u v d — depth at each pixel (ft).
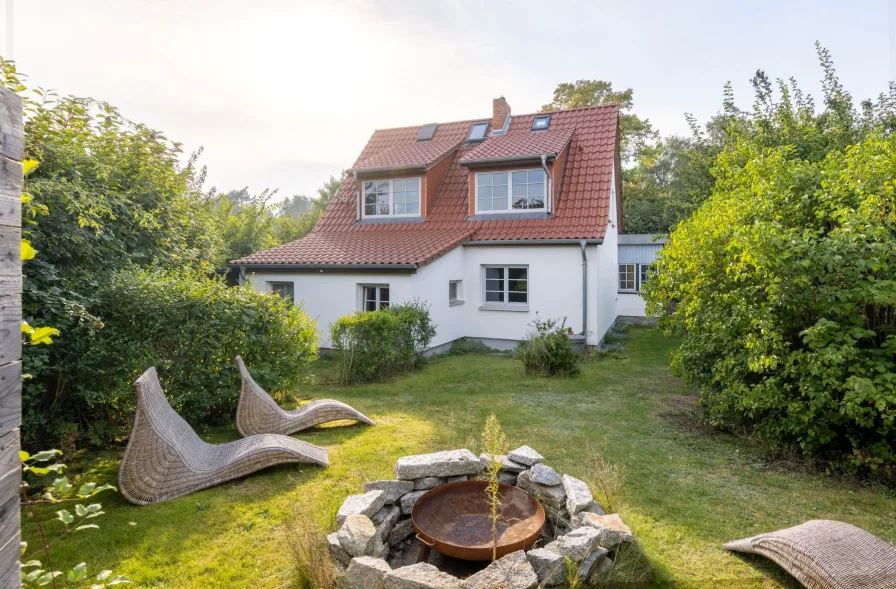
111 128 28.48
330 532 13.15
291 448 17.98
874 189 18.52
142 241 27.53
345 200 60.03
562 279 45.62
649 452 20.15
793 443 19.60
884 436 17.12
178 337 21.50
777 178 21.66
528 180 49.19
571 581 10.40
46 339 7.07
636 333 58.49
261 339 24.67
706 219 24.62
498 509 13.74
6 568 5.49
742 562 12.46
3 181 5.41
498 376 35.17
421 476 14.78
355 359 33.55
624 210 103.76
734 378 21.50
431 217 53.16
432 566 10.37
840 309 17.40
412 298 41.14
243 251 59.26
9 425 5.55
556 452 20.08
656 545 13.15
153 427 15.75
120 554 12.62
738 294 20.94
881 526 14.39
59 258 20.89
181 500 15.57
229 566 12.20
